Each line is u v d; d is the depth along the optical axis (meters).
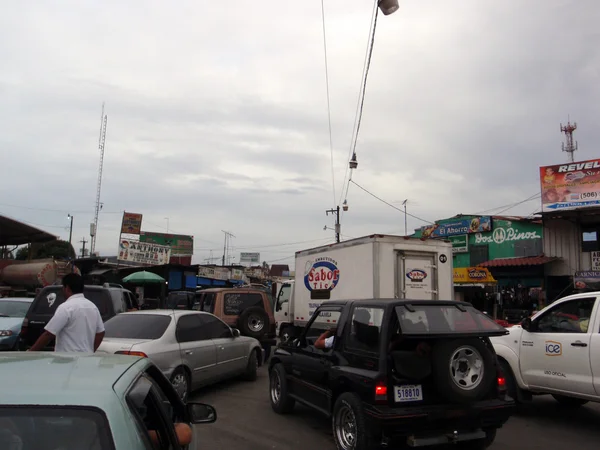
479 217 27.47
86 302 5.77
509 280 25.80
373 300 6.13
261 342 12.74
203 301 13.85
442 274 11.33
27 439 1.91
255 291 13.90
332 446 6.35
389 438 5.29
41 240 30.98
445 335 5.35
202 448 6.23
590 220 23.55
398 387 5.36
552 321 7.61
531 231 25.38
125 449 1.93
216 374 9.41
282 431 7.02
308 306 13.76
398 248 11.06
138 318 8.63
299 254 14.62
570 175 23.25
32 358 2.68
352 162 18.75
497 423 5.61
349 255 11.84
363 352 5.74
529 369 7.70
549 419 7.85
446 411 5.33
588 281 22.09
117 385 2.24
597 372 6.81
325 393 6.44
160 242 63.41
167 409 3.12
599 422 7.67
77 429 1.94
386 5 9.14
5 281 27.23
